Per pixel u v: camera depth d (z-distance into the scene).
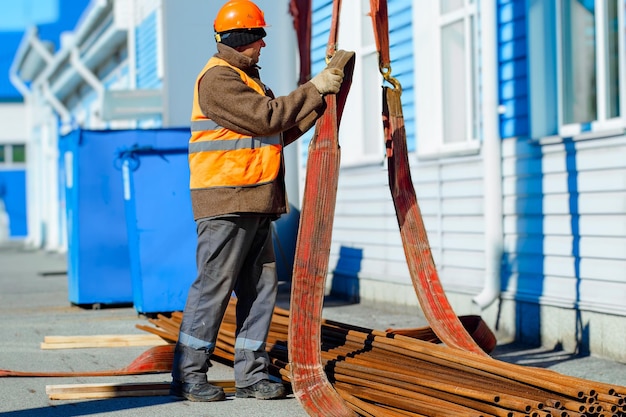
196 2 10.78
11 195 38.78
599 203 6.61
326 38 10.44
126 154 8.81
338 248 10.52
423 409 4.36
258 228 5.25
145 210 8.77
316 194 4.85
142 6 16.52
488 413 4.25
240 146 5.02
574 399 4.31
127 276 9.73
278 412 4.93
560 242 6.96
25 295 11.92
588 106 7.12
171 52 10.78
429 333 6.01
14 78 29.09
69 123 22.39
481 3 7.57
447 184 8.34
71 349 7.16
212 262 5.14
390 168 5.59
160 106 13.70
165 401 5.24
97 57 20.56
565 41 7.27
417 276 5.57
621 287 6.43
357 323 8.32
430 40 8.73
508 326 7.43
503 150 7.55
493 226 7.50
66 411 5.02
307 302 4.79
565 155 6.91
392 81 5.54
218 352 6.26
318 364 4.74
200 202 5.11
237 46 5.12
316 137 4.90
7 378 5.96
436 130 8.70
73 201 9.73
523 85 7.33
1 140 38.69
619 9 6.71
